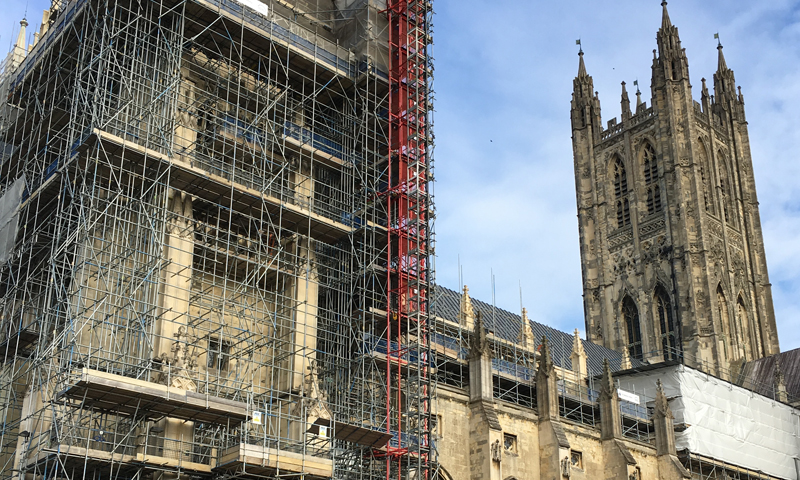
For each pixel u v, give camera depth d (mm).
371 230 68125
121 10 61406
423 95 76062
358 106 73500
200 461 55250
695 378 101625
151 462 49969
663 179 145500
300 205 64188
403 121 73938
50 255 59531
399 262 69188
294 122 68312
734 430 103875
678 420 98688
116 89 62531
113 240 55062
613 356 120688
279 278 64188
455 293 96250
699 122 153625
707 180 151125
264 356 62125
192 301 57750
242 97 64750
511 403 76562
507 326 99688
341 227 64875
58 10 70938
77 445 53094
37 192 59875
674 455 91688
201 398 50094
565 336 113625
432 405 70000
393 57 75562
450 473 70312
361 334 66438
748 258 154250
